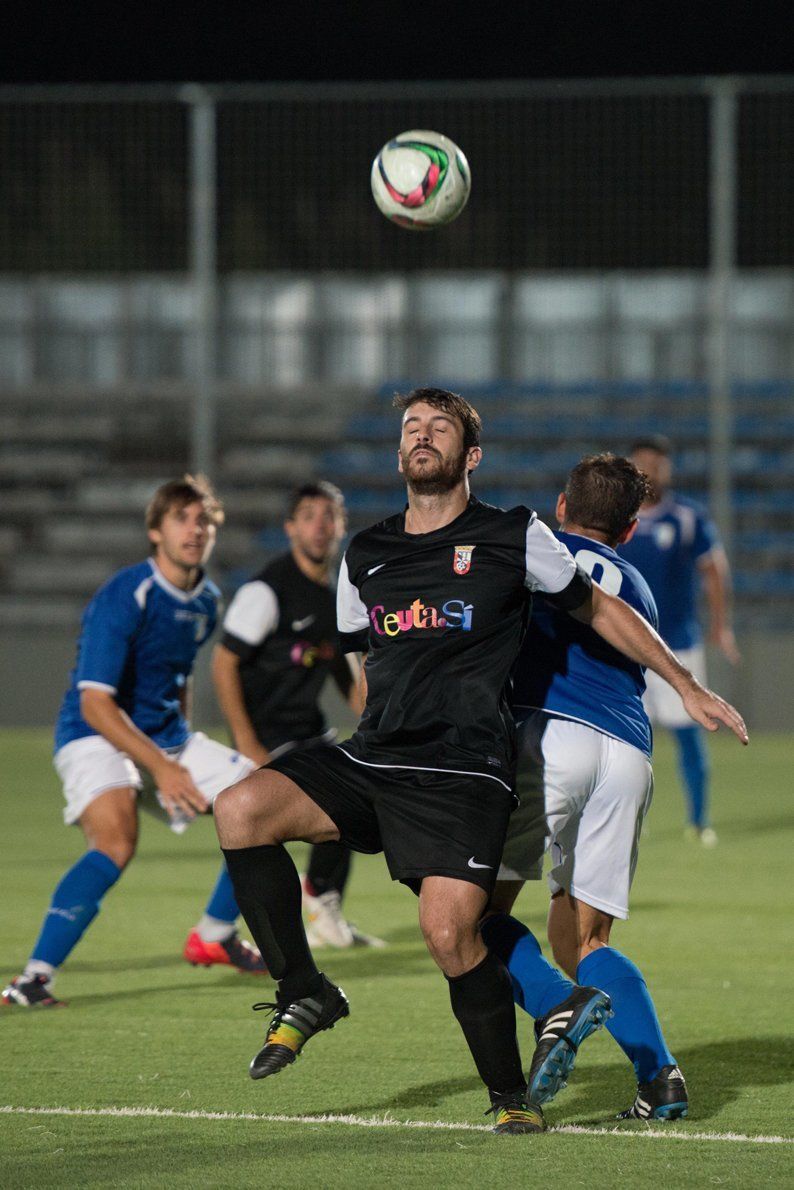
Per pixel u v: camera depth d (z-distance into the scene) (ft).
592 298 226.79
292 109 197.16
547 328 227.81
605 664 48.16
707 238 203.92
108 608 61.72
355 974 67.46
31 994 60.95
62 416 233.14
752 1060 52.54
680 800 136.98
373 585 44.75
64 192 225.56
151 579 62.69
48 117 211.00
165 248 228.43
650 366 224.94
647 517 108.78
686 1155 41.42
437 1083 49.65
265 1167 40.40
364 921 81.56
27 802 133.90
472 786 43.32
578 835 47.52
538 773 47.01
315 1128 44.29
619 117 201.98
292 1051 43.65
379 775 43.93
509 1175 39.60
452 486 44.78
